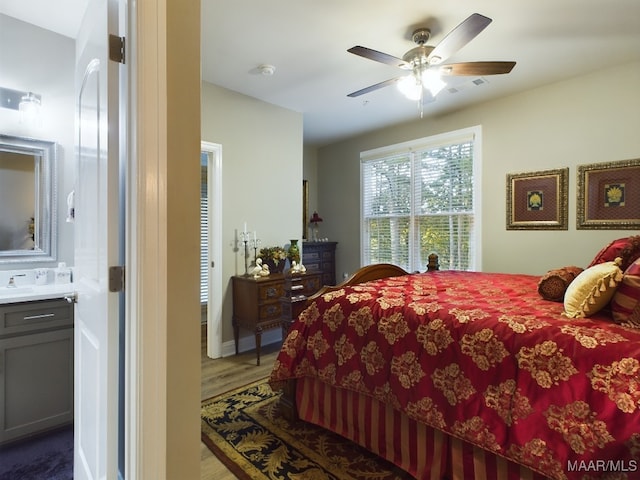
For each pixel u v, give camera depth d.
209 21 2.39
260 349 3.64
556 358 1.30
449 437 1.58
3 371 1.91
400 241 4.82
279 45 2.70
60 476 1.75
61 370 2.10
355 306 1.98
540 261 3.60
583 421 1.18
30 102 2.45
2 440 1.91
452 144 4.23
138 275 1.04
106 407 1.16
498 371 1.41
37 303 2.01
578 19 2.38
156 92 1.04
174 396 1.09
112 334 1.16
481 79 3.33
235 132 3.59
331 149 5.74
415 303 1.85
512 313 1.62
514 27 2.46
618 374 1.17
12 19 2.41
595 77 3.21
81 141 1.58
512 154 3.75
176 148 1.09
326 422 2.08
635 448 1.07
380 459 1.88
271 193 3.92
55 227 2.56
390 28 2.48
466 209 4.14
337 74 3.20
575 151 3.35
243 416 2.34
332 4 2.22
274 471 1.79
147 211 1.03
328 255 5.59
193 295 1.13
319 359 2.04
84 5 2.28
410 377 1.65
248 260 3.71
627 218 3.09
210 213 3.49
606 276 1.49
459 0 2.18
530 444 1.27
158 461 1.05
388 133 4.90
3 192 2.36
